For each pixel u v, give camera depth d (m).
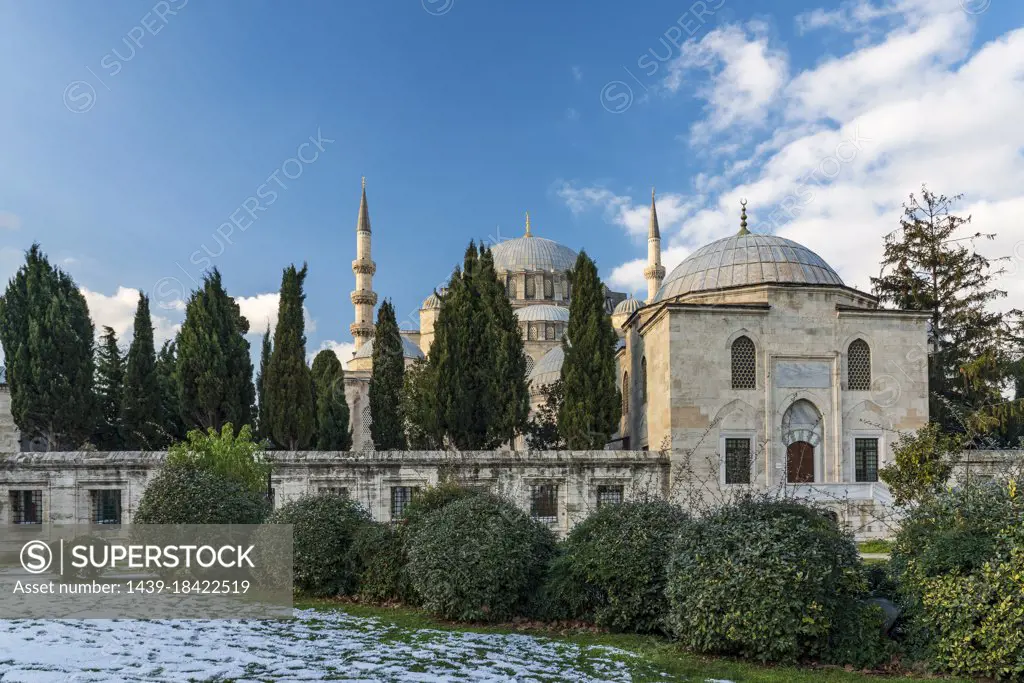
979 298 49.97
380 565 19.78
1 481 33.09
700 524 15.58
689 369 36.69
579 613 17.33
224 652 13.70
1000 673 12.77
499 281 44.66
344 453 34.38
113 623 16.69
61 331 43.16
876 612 14.51
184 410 44.94
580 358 41.72
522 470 34.62
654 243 96.44
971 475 17.20
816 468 37.34
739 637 13.89
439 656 13.66
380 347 52.56
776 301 37.84
